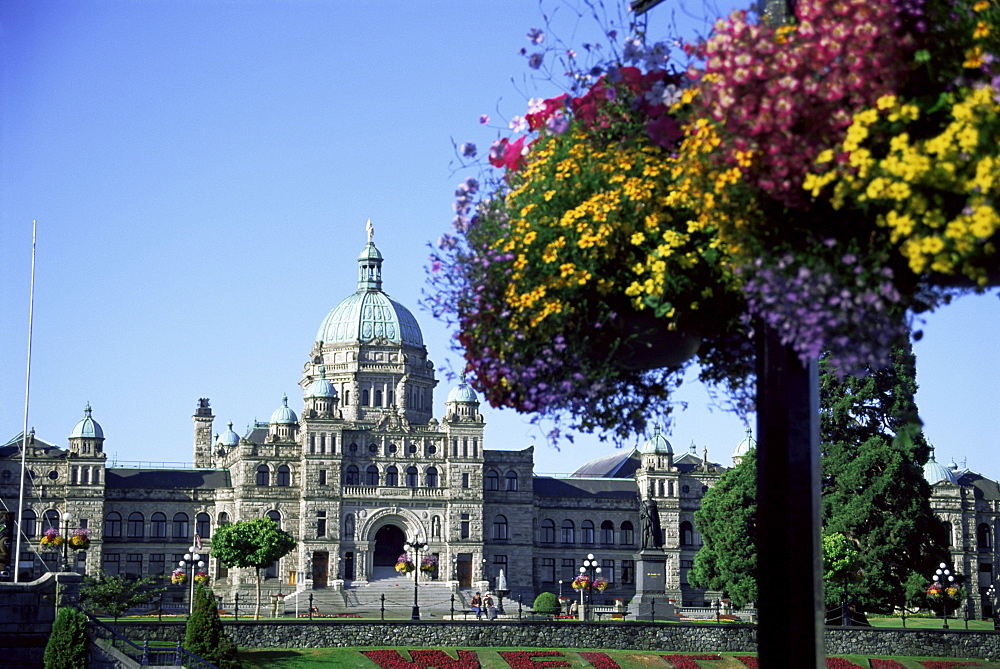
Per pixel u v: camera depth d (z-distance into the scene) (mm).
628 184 12156
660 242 12297
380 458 143625
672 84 12086
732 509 115750
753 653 83938
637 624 84250
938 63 10289
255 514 140625
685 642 84438
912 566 96938
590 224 12336
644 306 12406
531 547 148000
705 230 11867
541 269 12727
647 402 14438
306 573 138000
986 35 10172
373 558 142250
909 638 83938
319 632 78625
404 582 139250
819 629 10961
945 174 9680
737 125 10508
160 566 142875
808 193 10703
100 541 140000
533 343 13102
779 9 11227
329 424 141500
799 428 11203
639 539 154375
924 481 99250
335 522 139625
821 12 10227
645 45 12445
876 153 10328
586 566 112750
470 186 13859
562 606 137625
